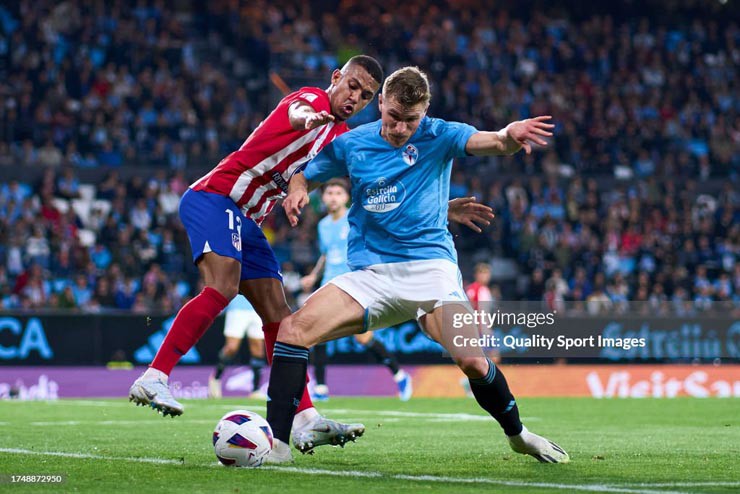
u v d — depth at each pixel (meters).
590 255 57.41
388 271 13.59
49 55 61.91
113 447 16.19
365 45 70.62
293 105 13.90
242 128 61.88
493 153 13.42
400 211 13.59
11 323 37.00
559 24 77.94
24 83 60.16
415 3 76.31
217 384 35.09
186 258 51.97
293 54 68.31
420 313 13.66
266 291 14.98
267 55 68.44
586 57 74.44
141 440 17.62
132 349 38.47
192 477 11.98
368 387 39.31
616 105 70.81
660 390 41.12
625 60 75.31
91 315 38.06
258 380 35.44
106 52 63.69
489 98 68.88
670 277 56.44
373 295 13.59
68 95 60.81
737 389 42.03
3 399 34.88
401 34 71.56
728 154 69.62
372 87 14.47
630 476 12.46
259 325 34.78
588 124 69.50
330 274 31.50
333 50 70.44
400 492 10.77
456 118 66.88
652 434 20.06
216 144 60.69
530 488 11.16
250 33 69.25
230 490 10.83
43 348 37.38
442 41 72.44
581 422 23.95
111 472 12.45
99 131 59.06
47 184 53.03
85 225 54.69
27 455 14.65
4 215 51.81
